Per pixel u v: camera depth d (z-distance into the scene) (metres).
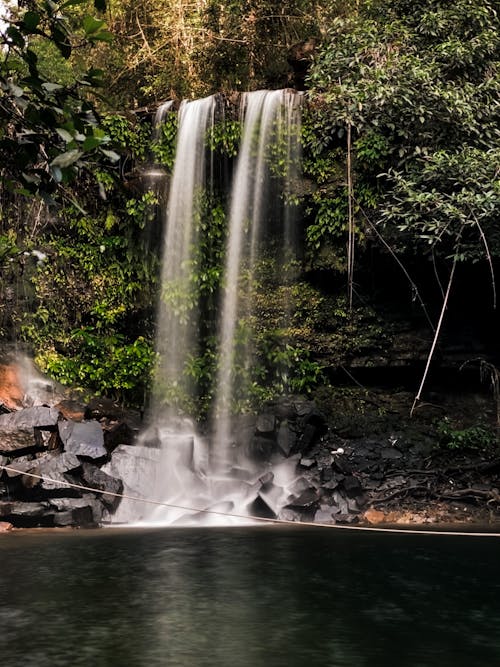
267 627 6.56
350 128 16.09
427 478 14.98
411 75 15.80
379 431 16.08
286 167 16.41
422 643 6.11
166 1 25.14
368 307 16.67
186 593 7.80
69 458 13.42
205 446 16.17
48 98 3.36
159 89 25.22
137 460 14.22
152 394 17.20
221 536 11.94
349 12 22.84
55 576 8.64
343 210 16.19
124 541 11.36
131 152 17.16
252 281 17.03
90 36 3.29
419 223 15.02
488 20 16.77
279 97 16.47
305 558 9.83
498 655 5.81
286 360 16.77
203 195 17.05
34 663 5.60
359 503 14.35
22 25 3.22
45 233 17.38
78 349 17.27
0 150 3.56
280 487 14.45
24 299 17.03
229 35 24.45
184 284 17.19
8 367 16.31
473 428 15.68
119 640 6.19
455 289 16.38
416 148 15.51
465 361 16.36
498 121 16.41
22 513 12.80
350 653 5.86
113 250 17.59
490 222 15.05
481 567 9.17
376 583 8.28
